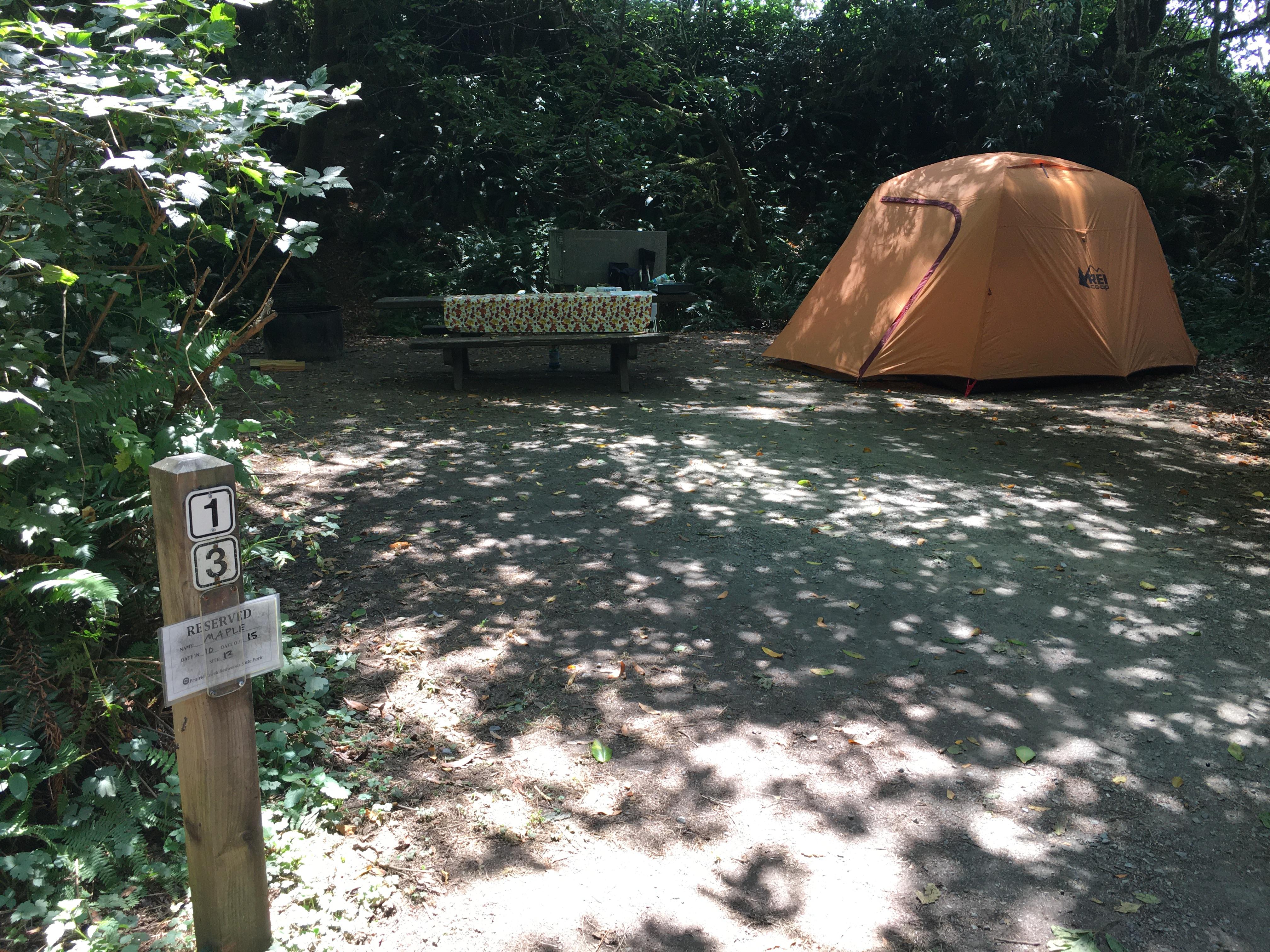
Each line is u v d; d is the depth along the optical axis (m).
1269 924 2.40
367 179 16.84
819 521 5.36
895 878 2.56
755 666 3.69
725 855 2.64
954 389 9.36
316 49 16.19
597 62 14.96
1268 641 4.00
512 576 4.49
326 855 2.55
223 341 3.16
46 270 2.35
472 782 2.94
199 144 2.61
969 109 18.42
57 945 2.18
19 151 2.50
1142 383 9.86
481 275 14.53
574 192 17.19
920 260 9.54
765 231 16.31
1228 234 16.78
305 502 5.49
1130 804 2.89
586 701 3.41
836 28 18.11
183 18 3.04
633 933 2.35
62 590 2.41
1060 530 5.33
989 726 3.31
